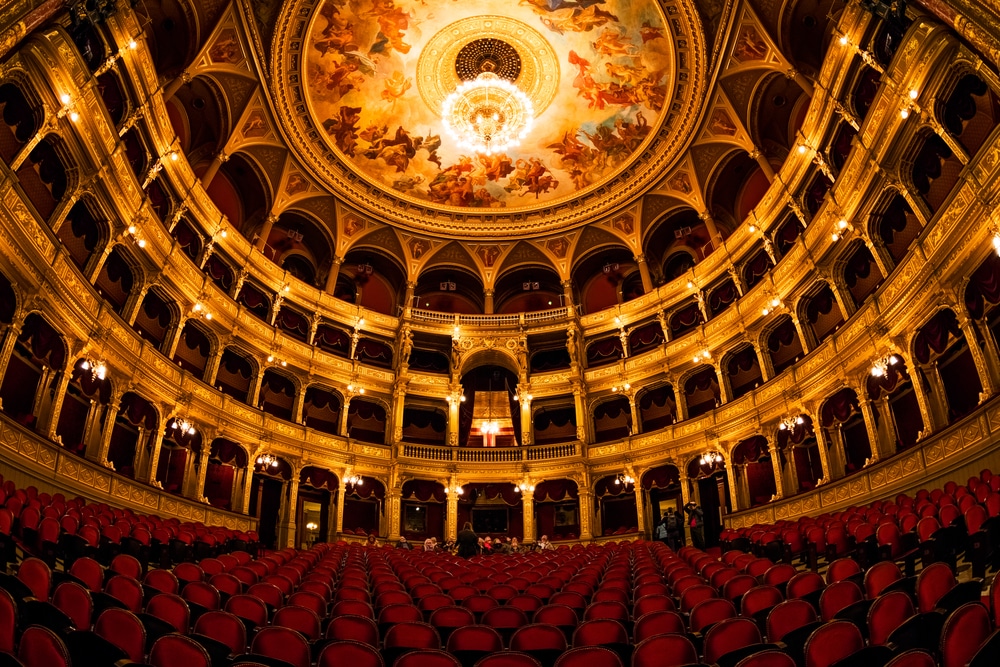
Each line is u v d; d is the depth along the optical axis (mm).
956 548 8508
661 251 34844
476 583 9930
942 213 16250
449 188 34562
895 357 18516
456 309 37656
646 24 26734
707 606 6402
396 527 29406
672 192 31875
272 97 26953
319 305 31219
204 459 23562
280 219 32312
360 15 26484
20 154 14711
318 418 31281
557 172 33906
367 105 30031
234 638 5422
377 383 31938
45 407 16719
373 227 34469
